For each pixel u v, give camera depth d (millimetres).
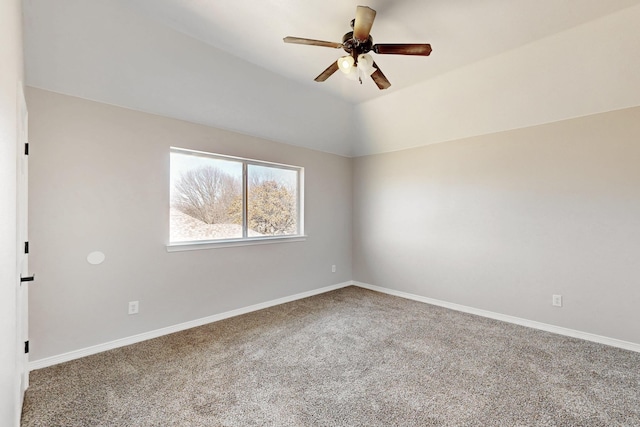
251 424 1751
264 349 2691
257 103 3324
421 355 2590
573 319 2996
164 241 2994
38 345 2334
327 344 2799
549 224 3143
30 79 2273
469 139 3727
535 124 3203
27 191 2191
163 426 1729
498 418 1805
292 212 4320
